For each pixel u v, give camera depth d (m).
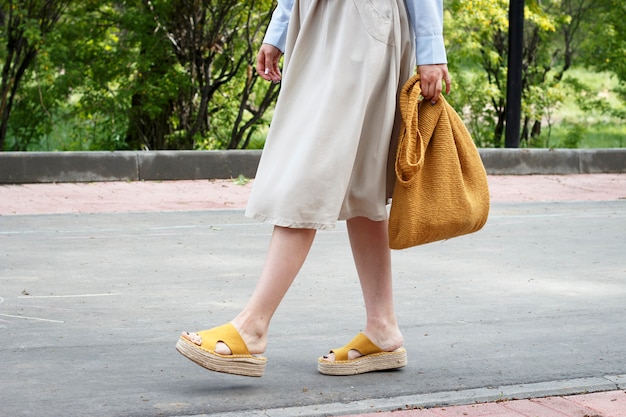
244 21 18.17
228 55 18.25
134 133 18.89
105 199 11.93
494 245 8.93
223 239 9.00
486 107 22.53
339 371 4.39
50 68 17.47
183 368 4.52
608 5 22.12
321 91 3.96
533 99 21.94
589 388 4.25
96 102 17.88
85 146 18.95
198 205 11.70
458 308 6.12
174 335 5.24
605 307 6.20
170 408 3.87
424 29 4.08
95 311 5.85
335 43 4.00
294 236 3.97
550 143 23.20
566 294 6.64
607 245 9.02
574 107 24.69
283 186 3.92
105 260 7.74
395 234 4.03
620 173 16.70
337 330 5.42
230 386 4.20
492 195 13.44
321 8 4.04
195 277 7.09
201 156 14.12
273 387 4.19
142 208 11.33
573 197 13.41
